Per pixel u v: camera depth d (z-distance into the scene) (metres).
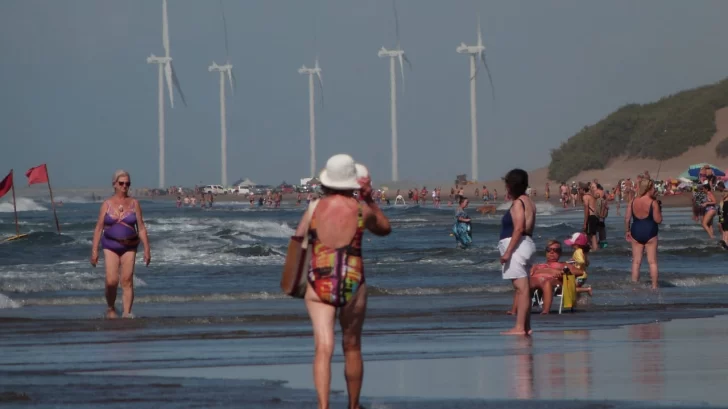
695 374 34.56
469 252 120.81
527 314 48.91
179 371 37.00
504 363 38.09
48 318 57.91
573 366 36.88
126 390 32.25
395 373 35.81
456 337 47.81
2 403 29.81
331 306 28.19
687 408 28.03
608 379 33.56
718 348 42.19
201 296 71.69
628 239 80.06
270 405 29.41
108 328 52.66
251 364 38.88
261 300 70.94
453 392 31.45
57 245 141.12
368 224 28.83
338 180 28.47
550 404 28.86
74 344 45.94
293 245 28.42
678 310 61.50
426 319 56.81
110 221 58.03
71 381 34.25
